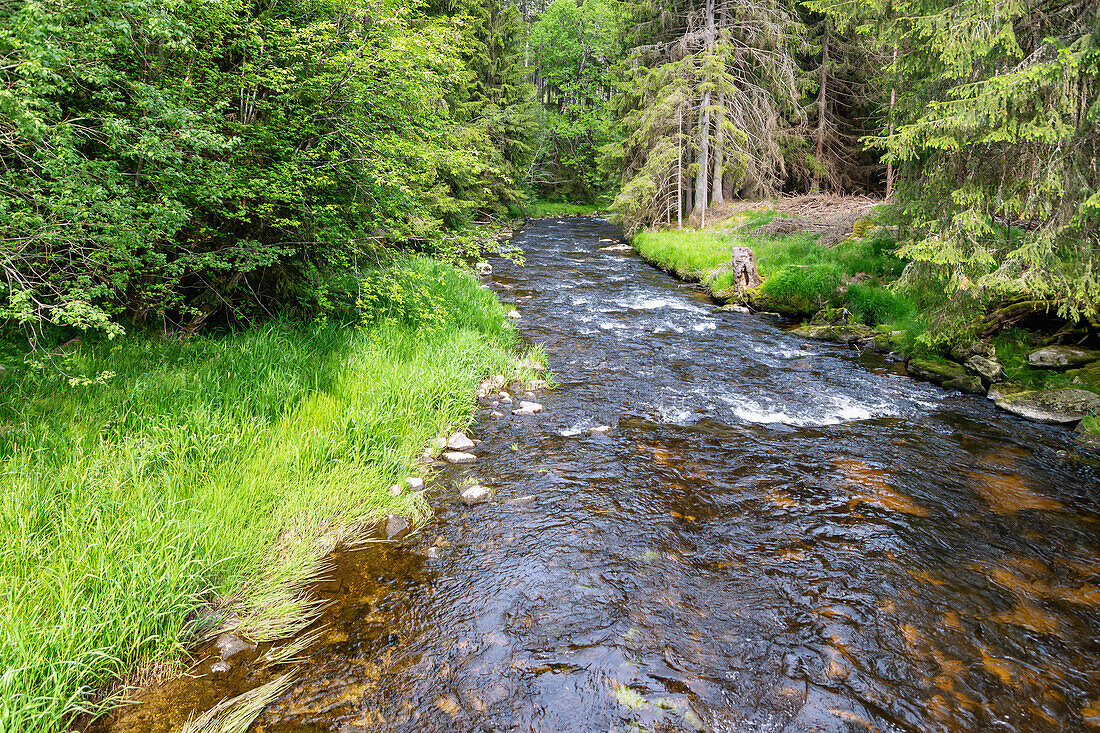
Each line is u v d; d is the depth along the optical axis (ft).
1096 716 8.39
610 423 20.13
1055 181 19.07
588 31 148.15
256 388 17.42
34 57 9.87
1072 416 20.03
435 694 8.64
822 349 30.37
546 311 37.78
